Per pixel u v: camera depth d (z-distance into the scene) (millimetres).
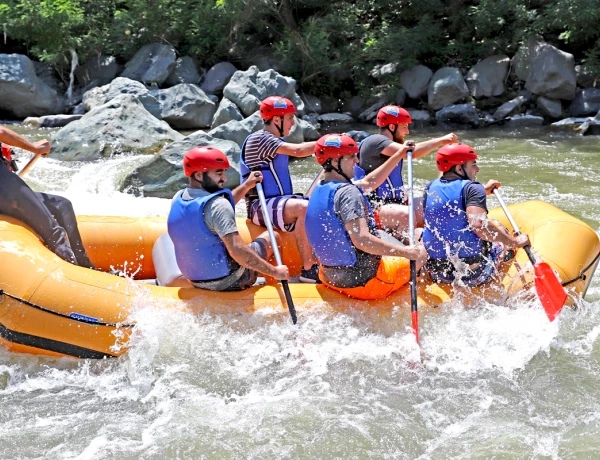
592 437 3520
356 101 12664
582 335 4504
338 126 11750
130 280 4207
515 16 12234
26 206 4324
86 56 13039
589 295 5129
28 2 12359
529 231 4941
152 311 4070
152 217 5254
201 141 8266
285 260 4824
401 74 12477
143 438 3564
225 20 12852
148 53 12617
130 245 5047
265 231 4824
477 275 4387
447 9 13062
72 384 4023
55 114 11992
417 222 4984
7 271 4039
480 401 3844
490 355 4203
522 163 9055
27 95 11734
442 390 3941
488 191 4812
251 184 4535
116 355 4055
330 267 4215
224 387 3953
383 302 4297
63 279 4055
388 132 5168
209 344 4059
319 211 4137
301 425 3645
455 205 4273
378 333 4227
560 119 11508
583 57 12328
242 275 4223
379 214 5059
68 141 9359
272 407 3793
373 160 5109
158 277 4656
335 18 12867
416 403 3826
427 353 4195
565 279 4520
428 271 4441
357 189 4113
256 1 12547
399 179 5254
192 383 3977
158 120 10094
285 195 4785
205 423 3674
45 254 4172
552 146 9969
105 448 3479
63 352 4082
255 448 3480
